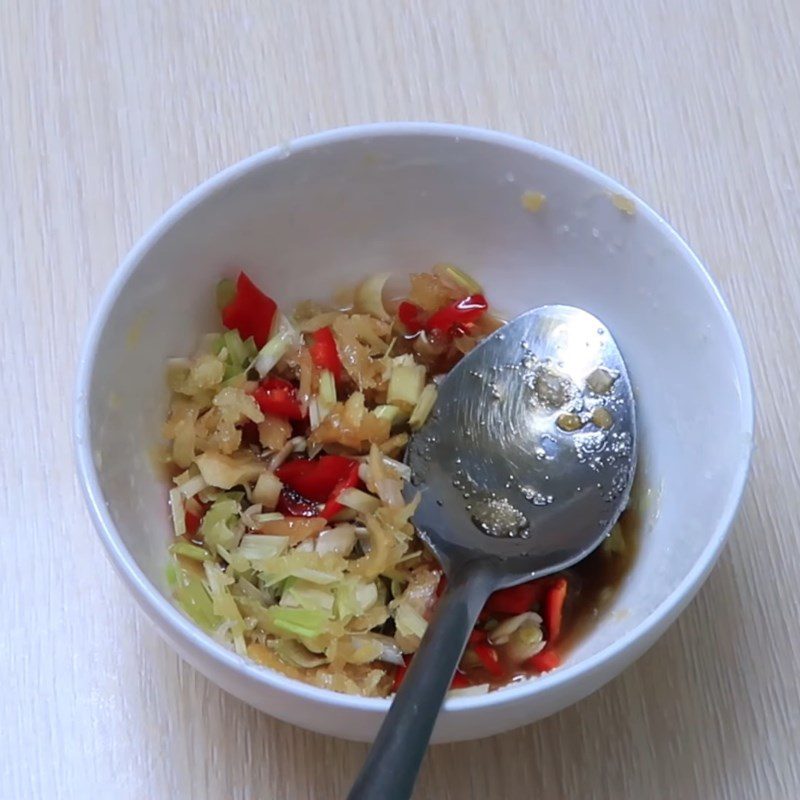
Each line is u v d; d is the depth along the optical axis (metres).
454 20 0.45
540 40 0.45
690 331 0.38
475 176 0.39
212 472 0.38
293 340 0.40
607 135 0.44
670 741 0.37
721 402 0.37
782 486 0.39
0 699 0.37
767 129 0.44
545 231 0.39
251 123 0.43
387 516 0.38
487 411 0.39
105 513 0.34
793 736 0.37
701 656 0.38
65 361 0.41
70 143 0.43
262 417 0.39
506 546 0.38
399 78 0.44
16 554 0.39
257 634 0.37
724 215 0.43
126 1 0.45
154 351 0.38
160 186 0.43
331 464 0.39
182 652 0.34
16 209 0.42
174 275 0.38
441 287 0.40
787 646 0.38
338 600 0.37
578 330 0.39
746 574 0.39
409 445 0.39
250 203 0.38
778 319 0.41
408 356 0.40
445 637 0.35
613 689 0.38
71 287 0.42
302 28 0.45
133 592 0.34
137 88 0.44
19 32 0.44
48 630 0.38
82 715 0.37
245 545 0.38
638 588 0.37
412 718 0.33
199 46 0.44
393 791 0.32
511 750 0.37
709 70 0.44
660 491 0.38
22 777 0.37
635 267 0.38
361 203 0.39
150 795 0.37
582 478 0.38
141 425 0.38
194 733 0.37
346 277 0.41
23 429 0.40
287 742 0.37
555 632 0.37
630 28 0.45
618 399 0.39
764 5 0.45
